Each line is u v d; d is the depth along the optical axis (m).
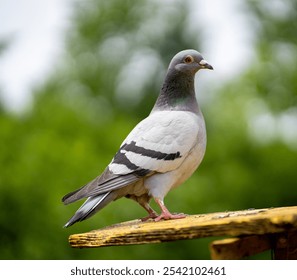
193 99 6.09
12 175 10.95
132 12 21.97
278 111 15.55
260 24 17.09
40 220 10.80
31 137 12.29
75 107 14.72
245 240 4.31
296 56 16.14
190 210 12.12
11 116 13.94
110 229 5.26
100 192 5.51
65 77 20.78
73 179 11.22
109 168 5.73
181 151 5.66
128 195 5.94
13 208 10.86
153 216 5.98
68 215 10.67
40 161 11.26
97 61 21.34
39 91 17.84
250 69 15.91
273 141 14.65
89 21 21.77
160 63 21.12
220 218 4.56
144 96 20.66
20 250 10.88
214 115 17.06
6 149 11.78
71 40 21.58
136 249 11.26
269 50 15.92
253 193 13.94
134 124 15.83
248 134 14.65
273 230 3.90
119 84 21.06
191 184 12.53
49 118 13.70
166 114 5.93
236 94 16.17
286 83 15.63
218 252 4.18
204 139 5.88
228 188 13.53
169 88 6.10
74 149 11.82
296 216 3.85
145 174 5.63
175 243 11.95
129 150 5.76
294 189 14.16
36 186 10.95
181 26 21.22
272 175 14.09
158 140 5.71
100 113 19.30
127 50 21.73
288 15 16.86
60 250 10.73
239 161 14.26
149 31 21.98
